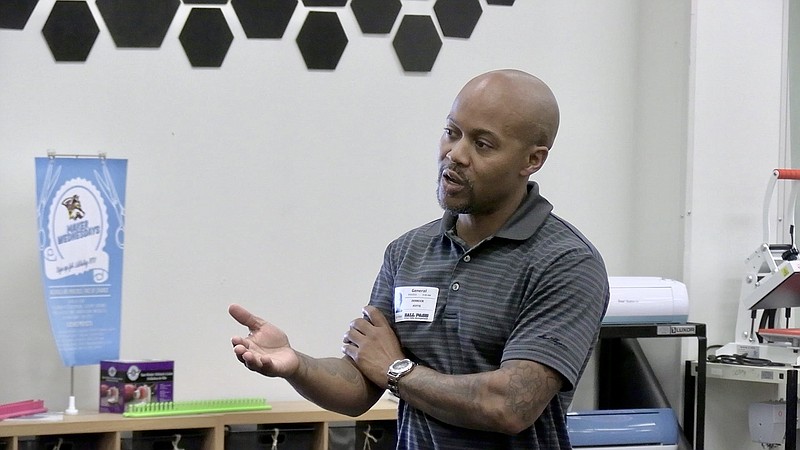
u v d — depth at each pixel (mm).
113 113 6617
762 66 7496
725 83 7391
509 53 7418
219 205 6793
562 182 7555
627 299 6762
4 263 6402
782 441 6914
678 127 7383
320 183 6992
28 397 6406
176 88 6730
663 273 7477
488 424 3068
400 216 7145
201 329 6738
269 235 6887
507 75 3328
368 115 7094
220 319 6773
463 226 3459
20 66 6473
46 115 6508
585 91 7602
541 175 7520
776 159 7523
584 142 7598
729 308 7367
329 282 6992
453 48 7285
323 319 6977
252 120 6863
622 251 7676
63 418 5898
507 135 3254
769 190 7047
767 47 7512
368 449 6516
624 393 7328
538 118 3295
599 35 7633
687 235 7277
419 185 7184
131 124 6645
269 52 6902
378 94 7117
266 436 6367
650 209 7590
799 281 6781
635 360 7266
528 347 3129
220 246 6785
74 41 6551
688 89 7305
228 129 6820
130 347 6594
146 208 6656
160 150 6691
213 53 6781
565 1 7562
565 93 7562
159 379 6156
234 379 6785
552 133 3371
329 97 7016
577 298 3199
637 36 7711
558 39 7547
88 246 6156
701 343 6863
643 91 7688
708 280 7328
